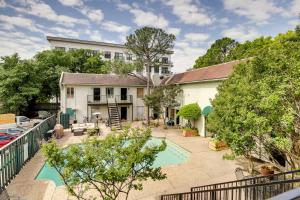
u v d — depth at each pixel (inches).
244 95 316.2
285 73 278.5
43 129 721.0
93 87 1117.7
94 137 271.0
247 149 319.9
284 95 268.2
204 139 754.2
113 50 2384.4
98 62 1678.2
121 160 237.5
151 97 952.9
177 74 1157.1
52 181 409.4
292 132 283.1
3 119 1034.1
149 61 1029.2
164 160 588.7
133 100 1219.2
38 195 350.6
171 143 721.0
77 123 1053.8
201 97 816.3
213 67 863.1
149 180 412.8
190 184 397.1
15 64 1240.2
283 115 253.3
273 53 319.9
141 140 261.4
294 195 56.5
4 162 377.4
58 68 1336.1
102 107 1145.4
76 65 1651.1
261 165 459.8
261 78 322.3
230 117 320.8
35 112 1380.4
